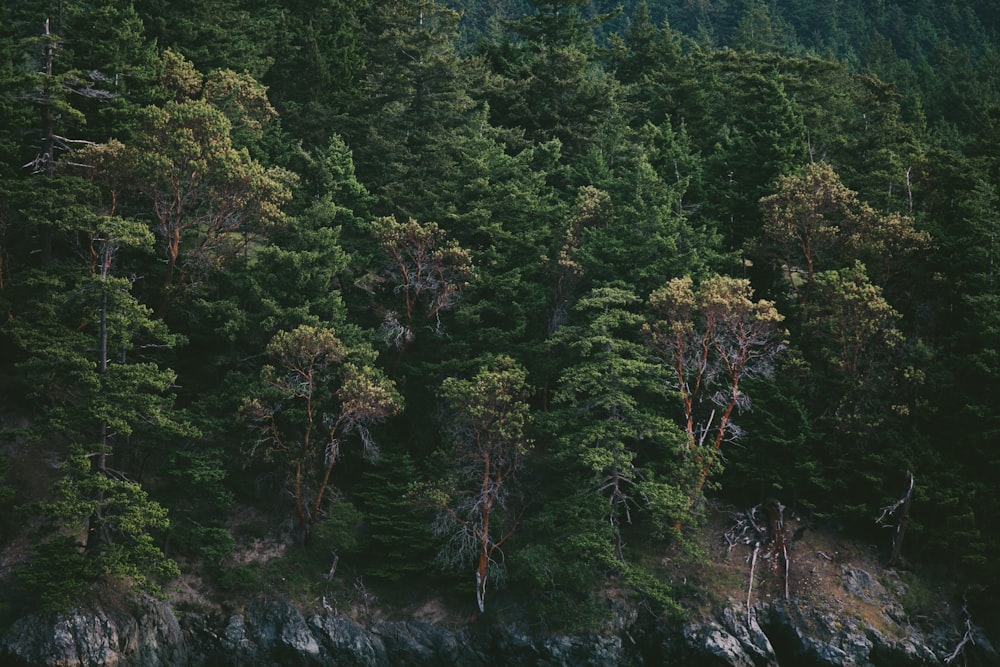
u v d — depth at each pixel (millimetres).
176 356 53938
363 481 54000
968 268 57250
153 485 51219
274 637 48188
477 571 50062
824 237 58312
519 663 48750
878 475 52969
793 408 53562
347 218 57594
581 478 52062
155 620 46469
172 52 61625
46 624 43844
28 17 55031
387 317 55281
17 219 52000
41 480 49438
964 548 52219
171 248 52219
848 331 54500
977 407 52406
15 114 49562
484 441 51062
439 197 59312
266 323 51281
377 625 49750
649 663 49250
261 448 52438
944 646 50062
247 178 51781
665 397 52625
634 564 51062
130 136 54156
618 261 55594
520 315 56219
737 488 55438
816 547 52938
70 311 48406
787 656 49469
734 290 52344
